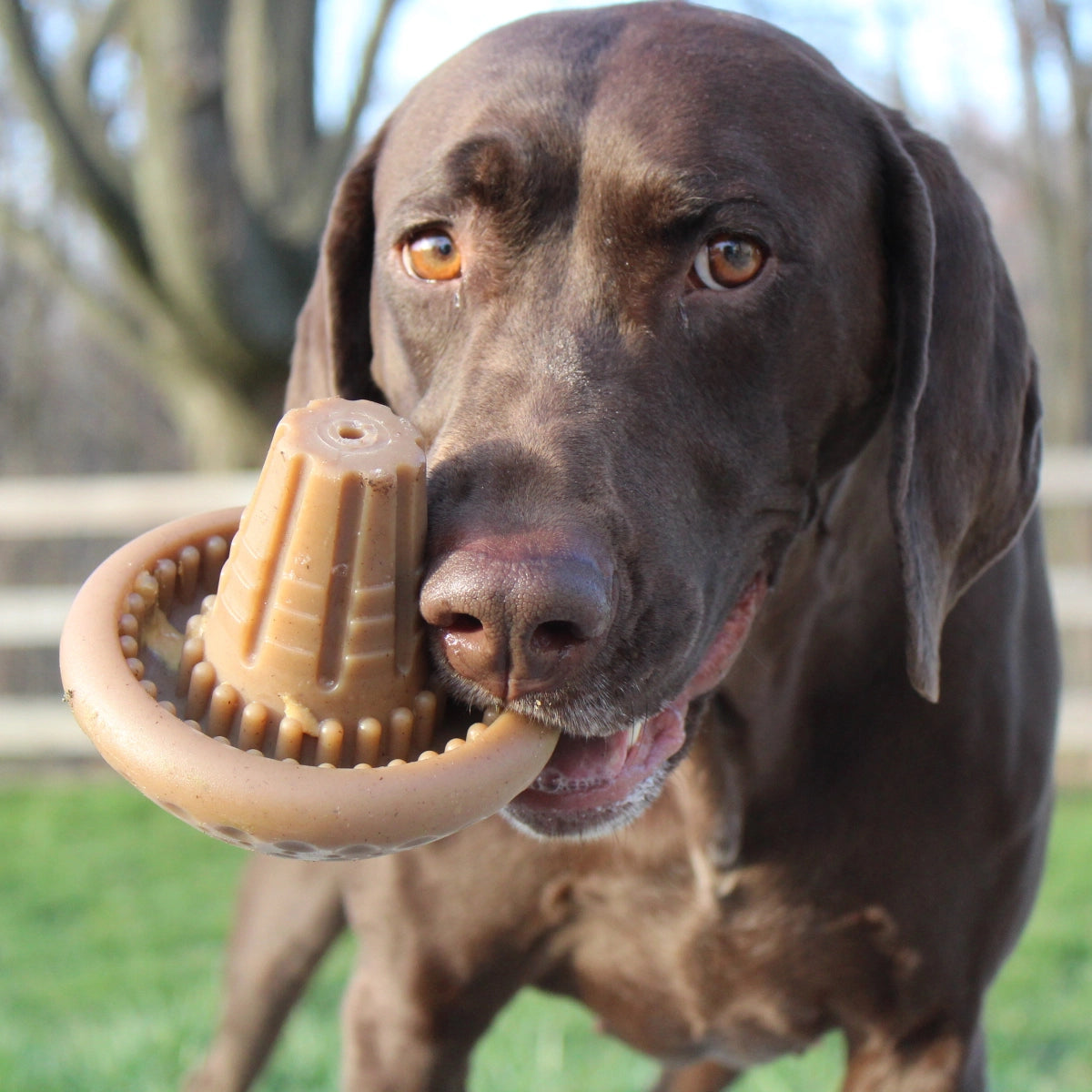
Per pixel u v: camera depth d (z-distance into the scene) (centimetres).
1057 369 409
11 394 561
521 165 75
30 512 286
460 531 67
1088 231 401
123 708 64
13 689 454
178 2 271
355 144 289
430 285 78
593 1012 93
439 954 87
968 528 81
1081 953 161
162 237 279
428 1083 89
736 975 88
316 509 65
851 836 85
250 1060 107
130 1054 132
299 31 302
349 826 63
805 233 77
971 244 82
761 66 78
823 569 82
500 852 85
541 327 74
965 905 85
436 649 67
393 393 81
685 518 74
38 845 224
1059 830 221
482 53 80
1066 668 326
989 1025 139
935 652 79
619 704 69
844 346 79
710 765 83
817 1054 135
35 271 482
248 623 65
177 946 173
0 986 158
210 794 63
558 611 65
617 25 80
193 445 374
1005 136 471
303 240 290
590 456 71
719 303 75
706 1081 114
